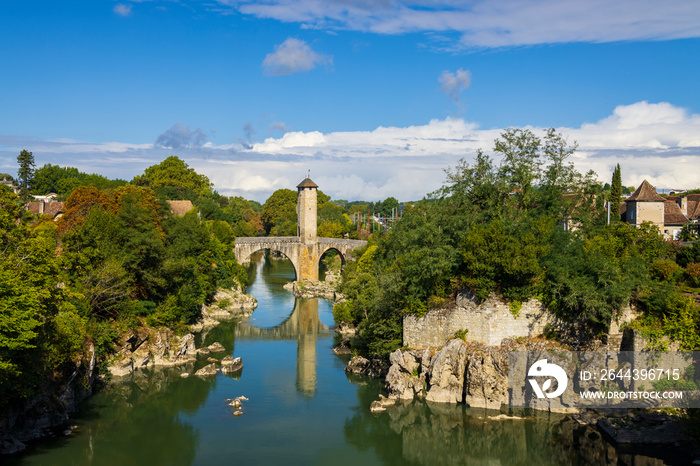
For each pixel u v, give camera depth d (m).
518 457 44.12
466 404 53.62
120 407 54.50
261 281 149.88
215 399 57.22
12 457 42.62
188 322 88.75
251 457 44.19
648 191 84.50
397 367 58.16
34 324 39.50
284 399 57.34
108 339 61.75
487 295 54.00
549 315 53.16
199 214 137.88
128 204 78.50
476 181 67.38
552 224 56.56
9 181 161.00
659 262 56.12
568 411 50.88
